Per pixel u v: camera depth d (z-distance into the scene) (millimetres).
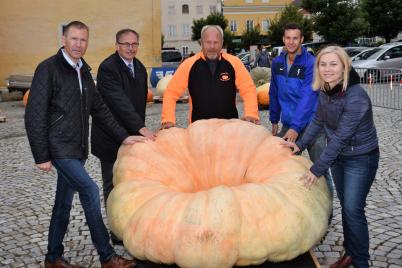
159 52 21516
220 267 3037
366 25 34750
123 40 4312
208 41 4535
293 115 4578
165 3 65312
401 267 3947
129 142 3938
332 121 3482
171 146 3889
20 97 18719
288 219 3162
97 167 7633
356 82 3355
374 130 3480
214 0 65250
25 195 6270
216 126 3947
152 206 3264
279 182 3428
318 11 35219
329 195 3684
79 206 5660
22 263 4254
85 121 3725
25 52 20125
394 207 5340
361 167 3473
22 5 19859
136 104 4527
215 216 3029
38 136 3498
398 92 14352
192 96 4734
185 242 3014
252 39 53688
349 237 3629
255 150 3783
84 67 3732
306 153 7707
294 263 3381
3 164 8031
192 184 3703
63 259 3957
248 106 4684
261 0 61688
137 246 3211
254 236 3072
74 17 20453
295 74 4641
